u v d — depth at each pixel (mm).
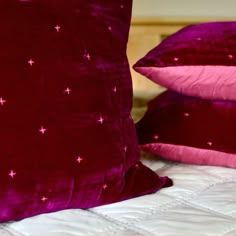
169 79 1035
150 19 1656
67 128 770
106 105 828
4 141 730
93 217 788
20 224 758
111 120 832
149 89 1622
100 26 874
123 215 800
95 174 784
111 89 855
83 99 797
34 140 744
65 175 758
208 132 1004
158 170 1014
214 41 1029
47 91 767
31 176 739
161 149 1037
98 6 885
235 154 983
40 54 777
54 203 773
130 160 858
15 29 773
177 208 831
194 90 1033
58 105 771
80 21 839
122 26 938
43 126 753
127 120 899
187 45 1031
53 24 805
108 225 765
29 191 741
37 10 799
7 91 745
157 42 1651
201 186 927
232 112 1013
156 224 762
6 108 740
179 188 913
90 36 847
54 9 815
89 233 733
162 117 1061
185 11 1717
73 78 795
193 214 799
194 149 1006
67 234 723
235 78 983
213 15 1729
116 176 811
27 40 775
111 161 802
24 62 764
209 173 994
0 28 766
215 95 1025
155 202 848
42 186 748
